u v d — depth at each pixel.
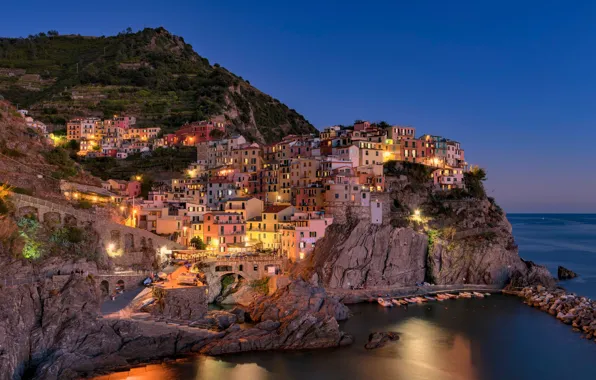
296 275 127.62
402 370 83.06
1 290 74.69
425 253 144.62
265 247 141.50
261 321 100.12
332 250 131.50
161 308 93.00
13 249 85.00
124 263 111.12
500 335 102.06
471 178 184.62
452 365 85.88
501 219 173.25
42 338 76.31
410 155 182.00
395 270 137.12
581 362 88.00
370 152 172.25
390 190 161.75
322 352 90.00
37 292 80.50
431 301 129.12
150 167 194.88
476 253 145.88
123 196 156.75
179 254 122.25
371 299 126.06
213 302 115.25
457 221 162.75
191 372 78.38
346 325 106.50
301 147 187.38
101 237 107.81
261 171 176.88
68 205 112.06
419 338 99.19
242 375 78.50
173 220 136.62
